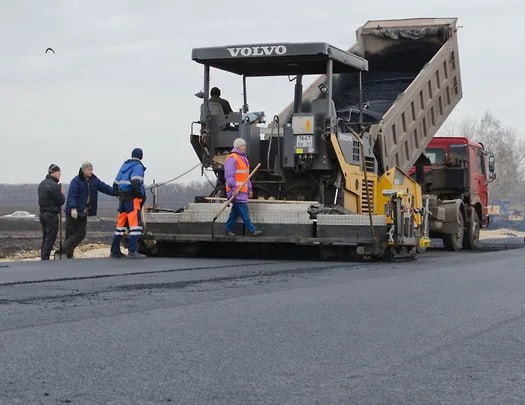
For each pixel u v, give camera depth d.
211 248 13.51
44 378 4.14
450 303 7.45
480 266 11.87
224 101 13.68
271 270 10.37
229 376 4.30
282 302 7.19
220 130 13.35
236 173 12.17
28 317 6.05
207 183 13.47
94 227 36.44
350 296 7.75
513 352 5.18
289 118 14.20
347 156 12.82
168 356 4.76
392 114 14.36
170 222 12.70
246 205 12.23
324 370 4.51
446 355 5.03
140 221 12.72
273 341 5.32
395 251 12.59
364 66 13.83
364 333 5.73
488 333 5.87
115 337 5.30
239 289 8.13
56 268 10.24
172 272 9.89
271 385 4.12
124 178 12.47
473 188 18.66
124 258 12.54
